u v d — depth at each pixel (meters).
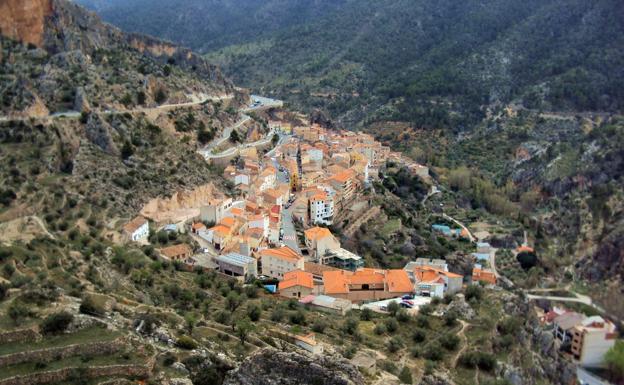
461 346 150.38
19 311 114.12
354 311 172.50
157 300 147.38
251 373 106.44
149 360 108.06
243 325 129.88
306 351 123.50
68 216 183.75
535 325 190.88
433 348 146.00
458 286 193.12
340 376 99.50
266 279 195.00
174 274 176.50
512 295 191.00
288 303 169.38
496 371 145.25
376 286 187.62
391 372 130.50
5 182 184.62
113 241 183.50
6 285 126.38
